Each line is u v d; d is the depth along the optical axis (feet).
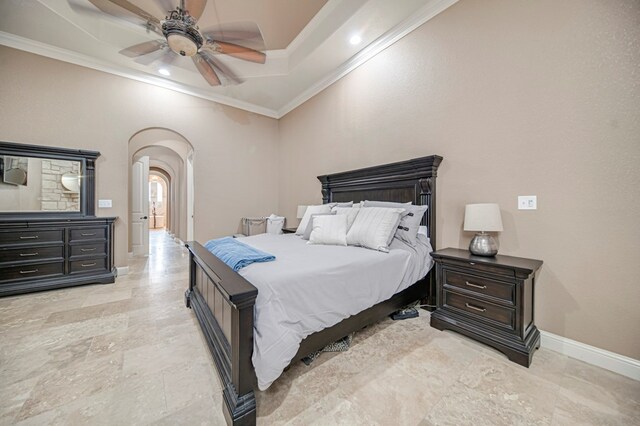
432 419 4.10
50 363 5.46
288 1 9.43
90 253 10.82
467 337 6.56
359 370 5.27
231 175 16.14
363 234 7.73
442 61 8.39
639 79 5.13
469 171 7.78
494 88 7.20
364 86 11.28
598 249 5.62
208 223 15.39
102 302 8.92
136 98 12.89
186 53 8.10
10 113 10.14
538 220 6.43
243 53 8.94
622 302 5.35
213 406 4.38
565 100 6.02
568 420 4.11
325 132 13.64
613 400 4.54
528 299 5.93
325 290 5.16
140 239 17.94
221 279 4.53
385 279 6.56
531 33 6.52
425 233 8.54
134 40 10.86
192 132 14.65
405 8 8.71
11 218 9.81
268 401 4.42
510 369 5.39
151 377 5.07
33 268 9.75
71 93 11.26
